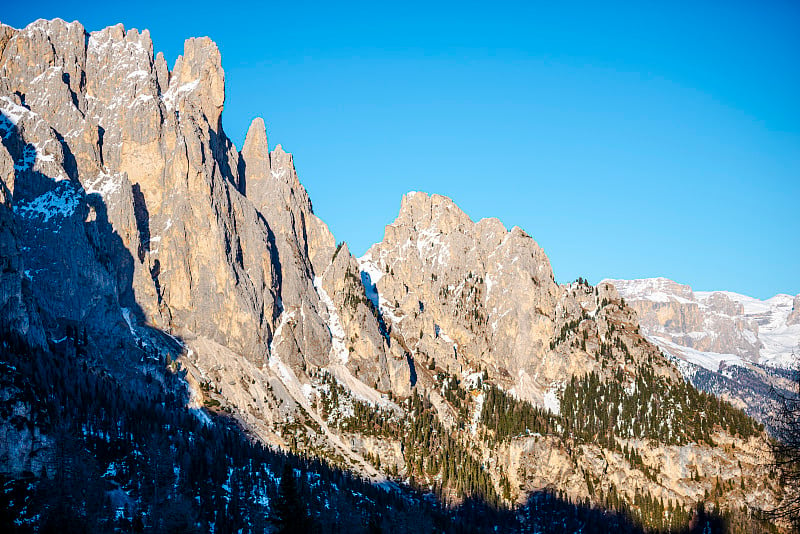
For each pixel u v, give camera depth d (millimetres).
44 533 187000
